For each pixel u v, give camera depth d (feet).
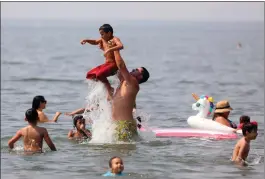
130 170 54.75
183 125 82.58
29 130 63.82
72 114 78.64
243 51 365.20
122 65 68.33
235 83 152.97
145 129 74.38
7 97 116.47
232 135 71.77
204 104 76.84
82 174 53.47
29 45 446.19
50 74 177.68
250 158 59.82
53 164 57.47
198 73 189.26
